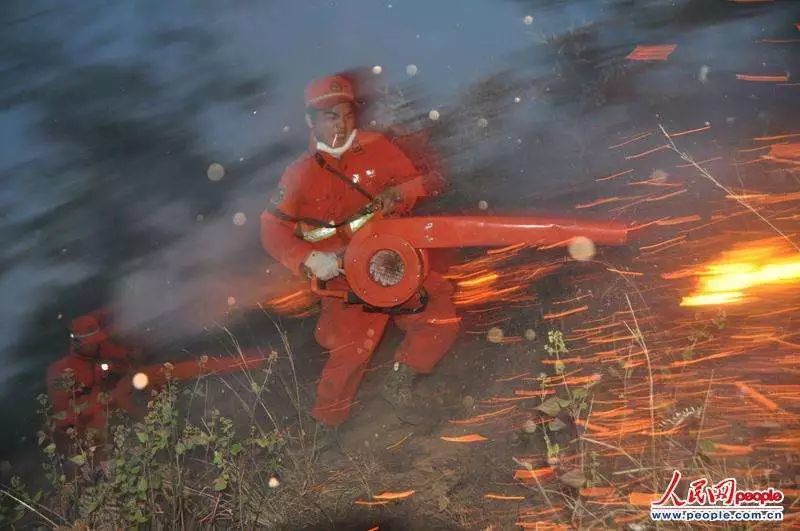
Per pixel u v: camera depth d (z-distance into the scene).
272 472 5.03
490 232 5.17
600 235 5.14
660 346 4.89
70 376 5.50
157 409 4.91
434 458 4.84
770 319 4.84
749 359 4.59
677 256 5.71
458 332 5.69
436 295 5.45
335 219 5.52
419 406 5.18
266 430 5.62
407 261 5.16
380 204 5.45
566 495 4.14
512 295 5.97
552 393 4.84
